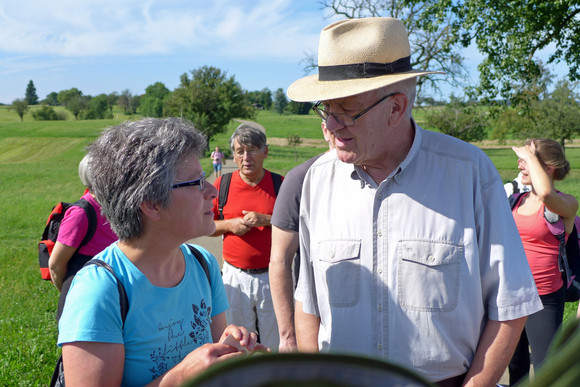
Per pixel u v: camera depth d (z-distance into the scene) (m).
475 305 1.79
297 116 126.56
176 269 1.67
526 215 3.18
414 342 1.79
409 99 1.83
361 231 1.88
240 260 3.55
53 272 3.03
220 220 3.57
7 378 3.89
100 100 145.12
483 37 16.14
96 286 1.43
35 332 4.90
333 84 1.80
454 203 1.79
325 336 1.97
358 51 1.78
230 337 1.47
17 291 6.59
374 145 1.80
